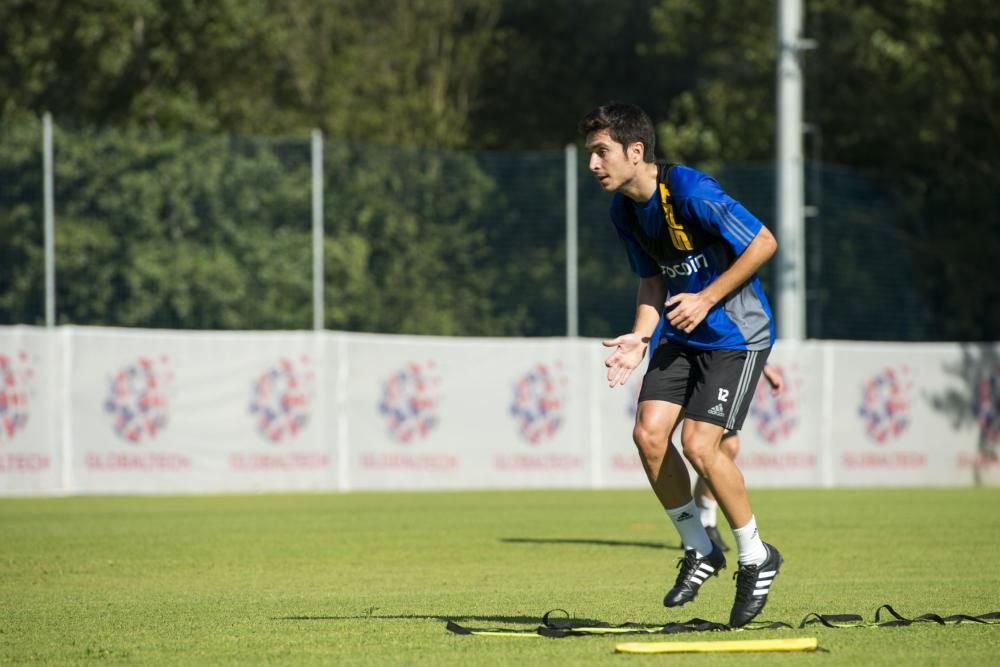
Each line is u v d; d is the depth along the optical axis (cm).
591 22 13150
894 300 7412
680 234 1861
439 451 5788
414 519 4291
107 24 9894
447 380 5803
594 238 7044
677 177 1844
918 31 9456
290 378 5625
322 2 12094
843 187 7344
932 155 9331
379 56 12062
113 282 6906
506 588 2466
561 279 7069
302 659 1644
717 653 1627
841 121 9788
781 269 6194
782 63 6275
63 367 5406
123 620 2045
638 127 1852
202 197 7156
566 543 3431
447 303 7231
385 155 7300
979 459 6319
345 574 2739
